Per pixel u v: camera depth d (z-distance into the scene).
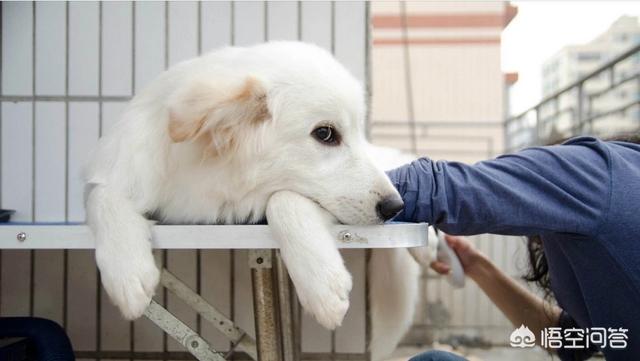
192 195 1.19
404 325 1.83
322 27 1.82
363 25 1.81
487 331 3.51
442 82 6.65
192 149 1.18
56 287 1.85
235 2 1.83
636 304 1.13
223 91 1.13
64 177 1.85
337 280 0.98
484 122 5.66
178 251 1.83
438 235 1.86
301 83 1.24
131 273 1.00
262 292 1.05
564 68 5.39
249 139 1.19
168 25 1.84
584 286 1.22
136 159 1.18
